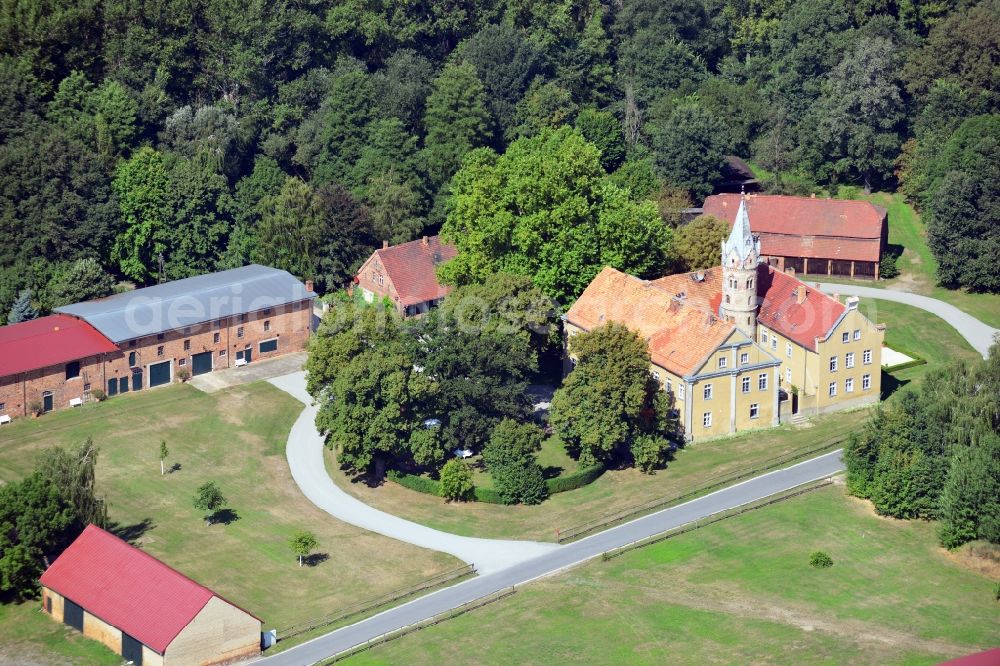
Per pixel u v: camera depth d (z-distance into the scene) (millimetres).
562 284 180000
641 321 168500
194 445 163875
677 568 136250
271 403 174375
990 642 124125
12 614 131750
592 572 136125
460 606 130750
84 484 138625
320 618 129625
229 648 123625
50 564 134750
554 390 176375
